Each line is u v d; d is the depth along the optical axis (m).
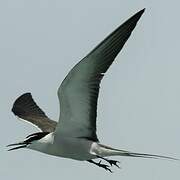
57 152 17.95
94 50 16.34
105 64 16.56
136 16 16.23
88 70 16.67
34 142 18.02
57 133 17.83
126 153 17.59
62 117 17.52
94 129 17.58
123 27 16.31
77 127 17.64
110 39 16.38
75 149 17.83
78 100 17.17
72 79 16.81
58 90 17.03
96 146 17.75
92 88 16.89
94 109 17.16
